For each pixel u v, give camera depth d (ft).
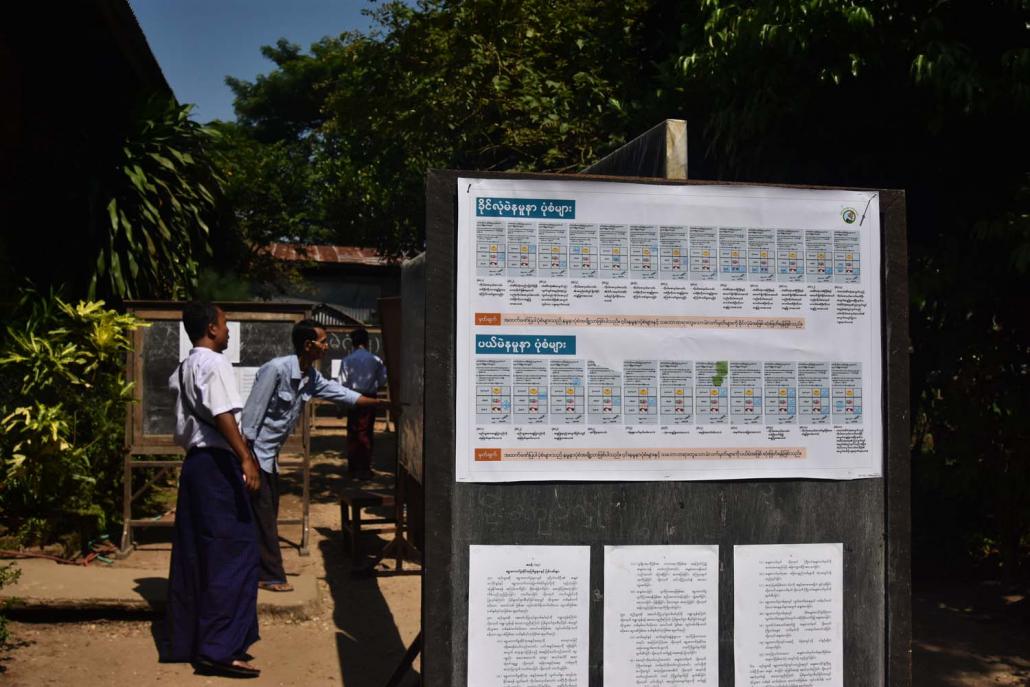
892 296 10.65
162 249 32.48
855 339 10.60
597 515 10.11
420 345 16.16
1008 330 21.20
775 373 10.42
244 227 59.00
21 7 28.22
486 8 35.40
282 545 27.43
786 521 10.44
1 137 27.73
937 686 16.01
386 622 20.08
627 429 10.13
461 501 9.91
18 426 23.32
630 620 10.16
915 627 19.07
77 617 18.99
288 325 25.64
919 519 25.22
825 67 20.47
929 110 20.56
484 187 9.94
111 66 33.86
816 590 10.49
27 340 24.04
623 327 10.12
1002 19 19.54
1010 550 22.03
